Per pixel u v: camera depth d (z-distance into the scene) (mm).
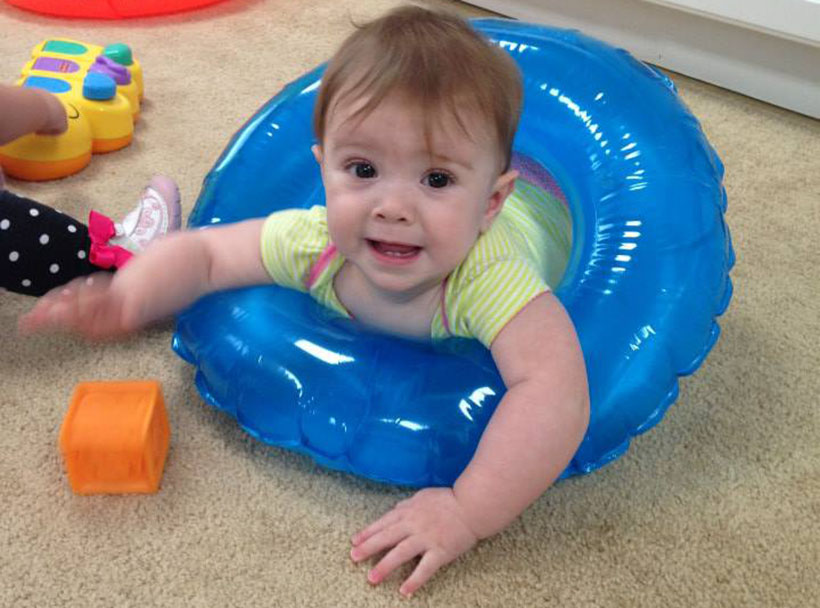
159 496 806
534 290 781
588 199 950
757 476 858
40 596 718
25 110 1102
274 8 1770
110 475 789
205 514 792
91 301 809
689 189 890
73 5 1665
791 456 883
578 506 818
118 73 1298
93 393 807
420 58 698
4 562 742
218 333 841
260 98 1447
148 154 1283
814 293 1108
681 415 925
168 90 1453
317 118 754
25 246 930
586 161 977
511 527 795
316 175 1028
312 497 815
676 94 1056
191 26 1679
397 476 774
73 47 1330
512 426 719
